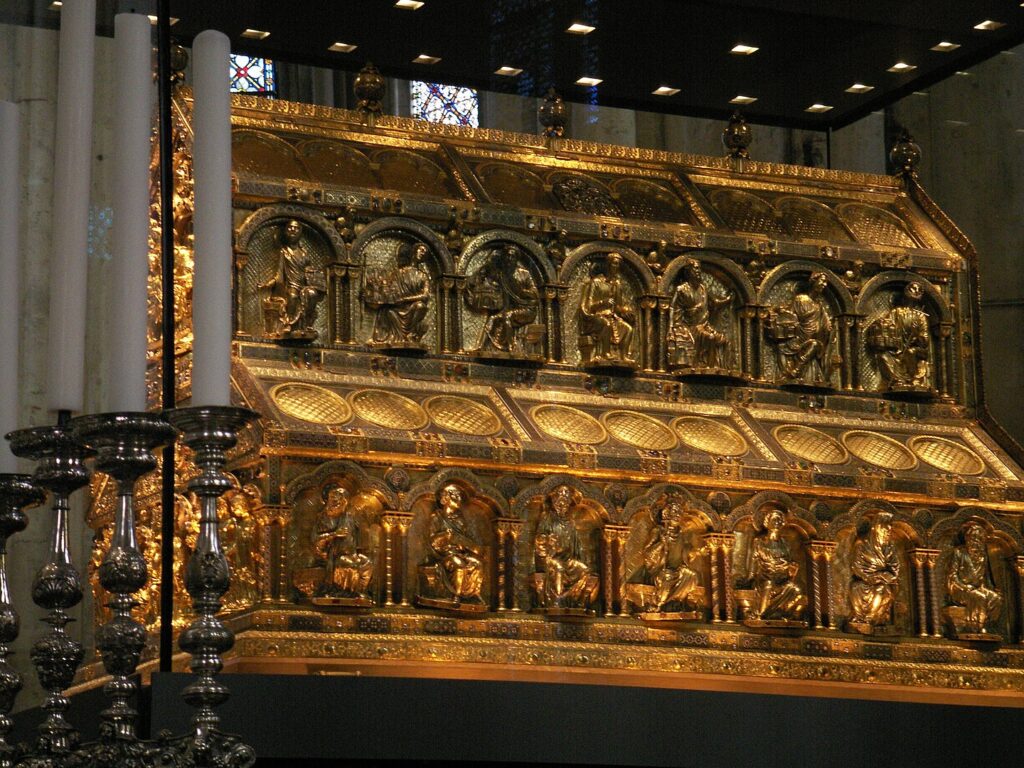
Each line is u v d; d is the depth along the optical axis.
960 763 5.95
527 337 7.03
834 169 8.48
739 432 7.18
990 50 8.04
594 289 7.19
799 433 7.32
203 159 3.66
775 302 7.61
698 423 7.15
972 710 6.00
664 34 7.67
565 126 8.23
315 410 6.26
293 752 5.05
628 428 6.93
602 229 7.26
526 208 7.18
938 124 8.32
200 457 3.64
